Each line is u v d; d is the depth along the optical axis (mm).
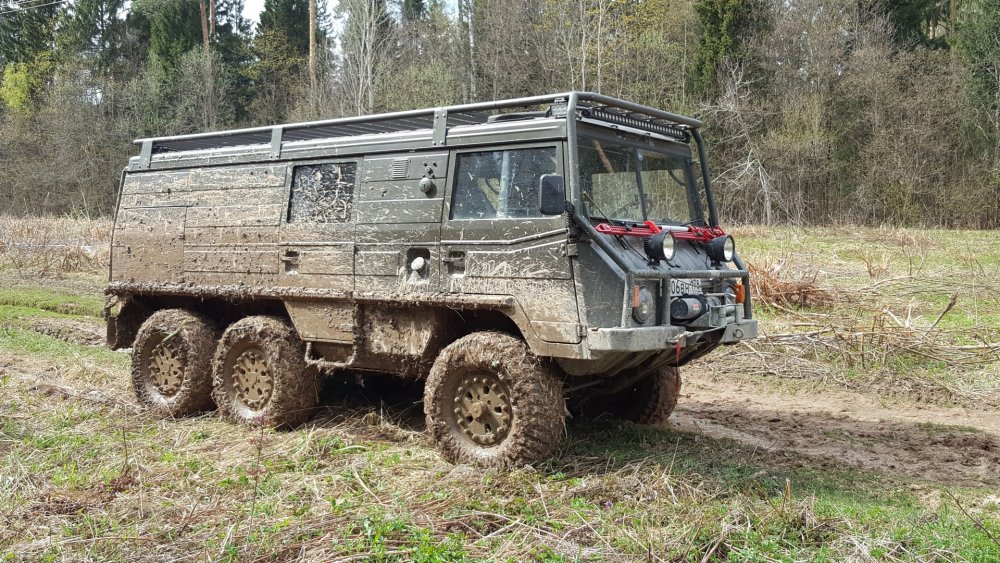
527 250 6012
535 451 5926
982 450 7152
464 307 6266
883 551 4664
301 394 7348
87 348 11328
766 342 11148
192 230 8062
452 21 38844
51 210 42094
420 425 7461
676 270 6152
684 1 34125
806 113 29812
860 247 19609
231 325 7656
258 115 46281
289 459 6504
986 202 28594
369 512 5219
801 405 8930
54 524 5176
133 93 43219
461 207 6445
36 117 44344
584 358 5715
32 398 8367
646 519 5117
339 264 7023
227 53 47656
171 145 8711
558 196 5703
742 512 5184
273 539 4844
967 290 14031
